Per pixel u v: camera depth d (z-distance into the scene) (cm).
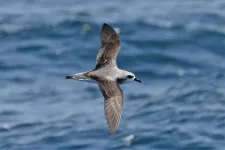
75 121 2858
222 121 2692
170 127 2661
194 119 2738
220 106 2862
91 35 4169
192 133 2597
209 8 4719
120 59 3700
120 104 1378
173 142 2533
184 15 4553
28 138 2716
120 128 2695
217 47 3906
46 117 2950
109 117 1365
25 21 4500
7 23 4462
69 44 3994
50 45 3991
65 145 2602
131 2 5038
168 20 4434
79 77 1423
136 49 3850
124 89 3253
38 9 4872
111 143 2573
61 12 4747
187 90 3130
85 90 3291
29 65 3688
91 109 3017
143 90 3234
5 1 5172
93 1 5084
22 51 3903
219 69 3534
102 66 1491
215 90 3081
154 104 2975
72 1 5100
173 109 2870
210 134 2583
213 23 4359
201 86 3173
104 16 4594
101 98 3180
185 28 4225
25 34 4209
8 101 3188
